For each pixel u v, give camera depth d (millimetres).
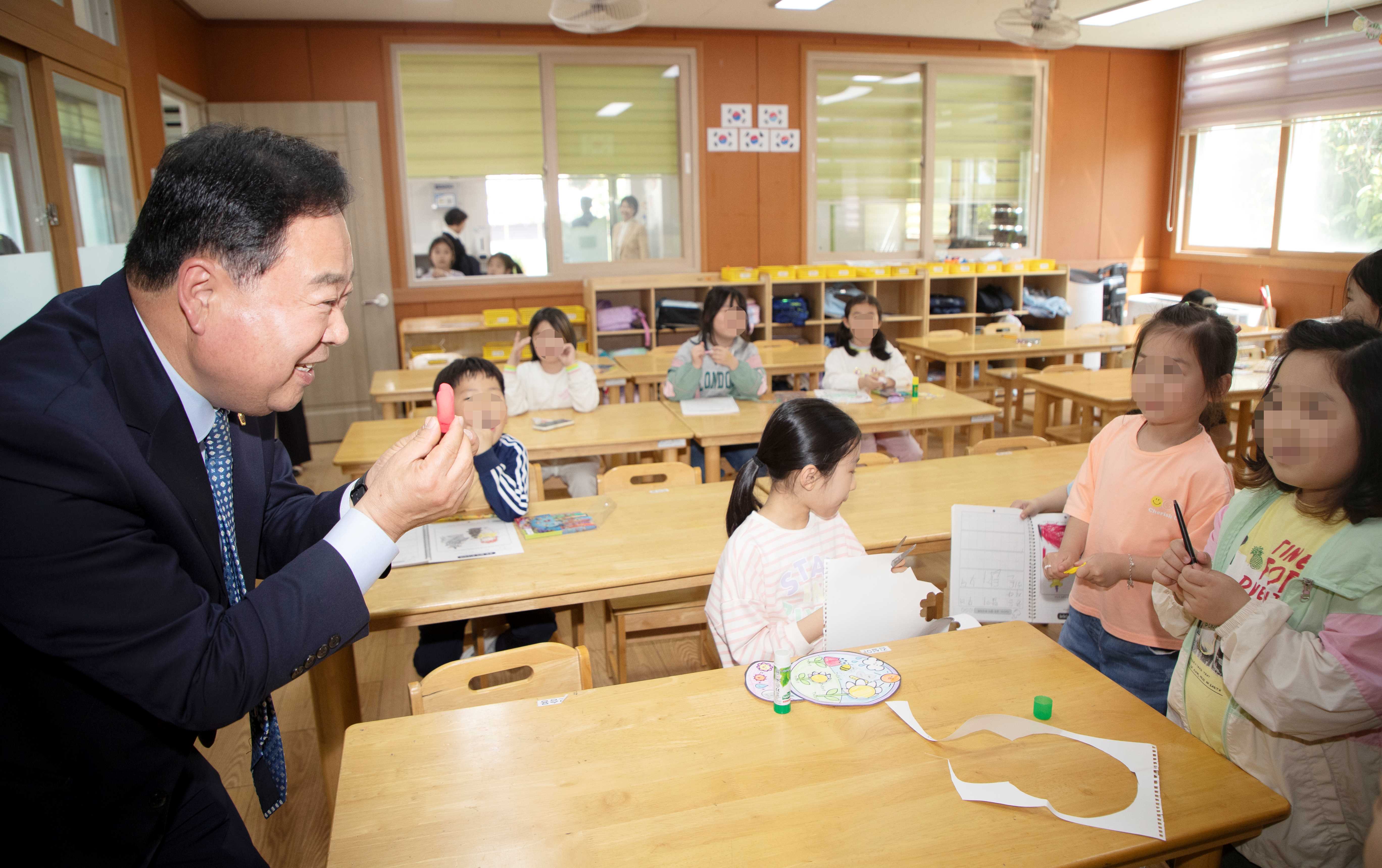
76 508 720
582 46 6145
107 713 829
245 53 5676
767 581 1734
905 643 1519
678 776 1149
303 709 2684
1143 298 7512
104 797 848
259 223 756
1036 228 7406
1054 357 7152
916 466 2811
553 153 6262
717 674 1421
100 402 773
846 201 6988
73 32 3430
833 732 1245
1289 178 6633
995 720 1227
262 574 1165
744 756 1190
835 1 5621
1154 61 7402
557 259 6434
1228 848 1399
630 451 3271
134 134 4047
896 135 6988
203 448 953
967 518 1905
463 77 6055
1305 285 6551
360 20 5766
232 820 974
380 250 6012
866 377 3957
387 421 3625
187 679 759
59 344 784
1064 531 1907
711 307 3830
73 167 3438
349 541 872
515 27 6008
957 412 3607
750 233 6777
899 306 7246
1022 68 7066
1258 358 5160
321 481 5133
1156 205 7684
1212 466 1669
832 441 1657
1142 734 1235
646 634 2760
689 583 2008
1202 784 1122
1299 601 1214
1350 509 1157
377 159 5895
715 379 4004
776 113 6633
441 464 885
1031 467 2795
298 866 1935
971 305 7020
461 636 2348
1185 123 7395
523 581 1943
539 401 3771
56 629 723
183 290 764
